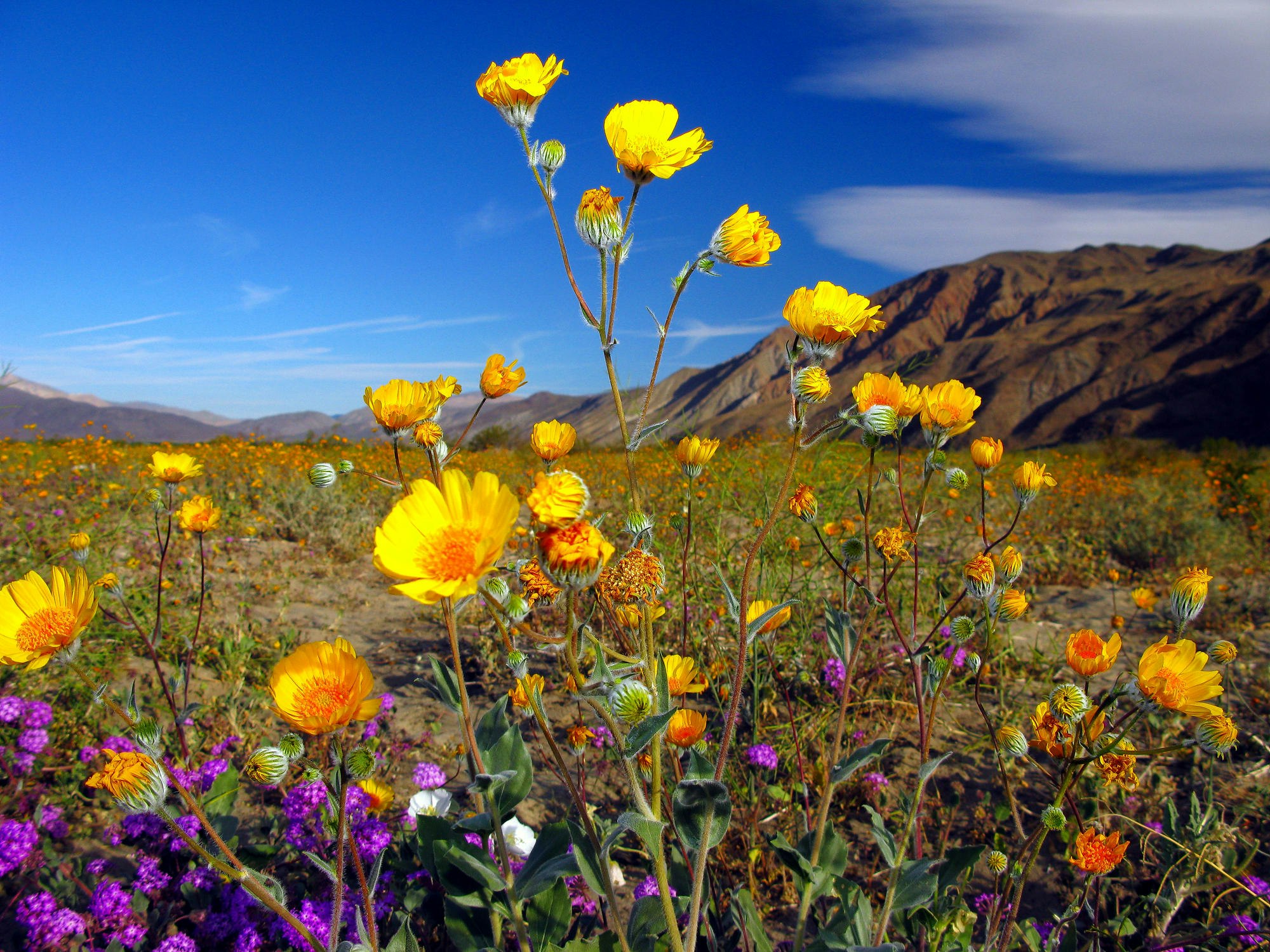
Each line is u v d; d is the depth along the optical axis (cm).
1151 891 228
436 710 370
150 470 891
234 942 197
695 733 175
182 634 393
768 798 288
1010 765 296
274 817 249
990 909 196
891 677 384
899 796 298
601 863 138
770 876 251
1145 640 470
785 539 387
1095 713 170
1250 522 860
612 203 148
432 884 209
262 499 849
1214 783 297
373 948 125
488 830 166
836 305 145
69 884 210
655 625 351
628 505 531
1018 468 206
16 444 1209
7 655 128
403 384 156
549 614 399
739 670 138
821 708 343
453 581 111
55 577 135
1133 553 694
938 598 395
